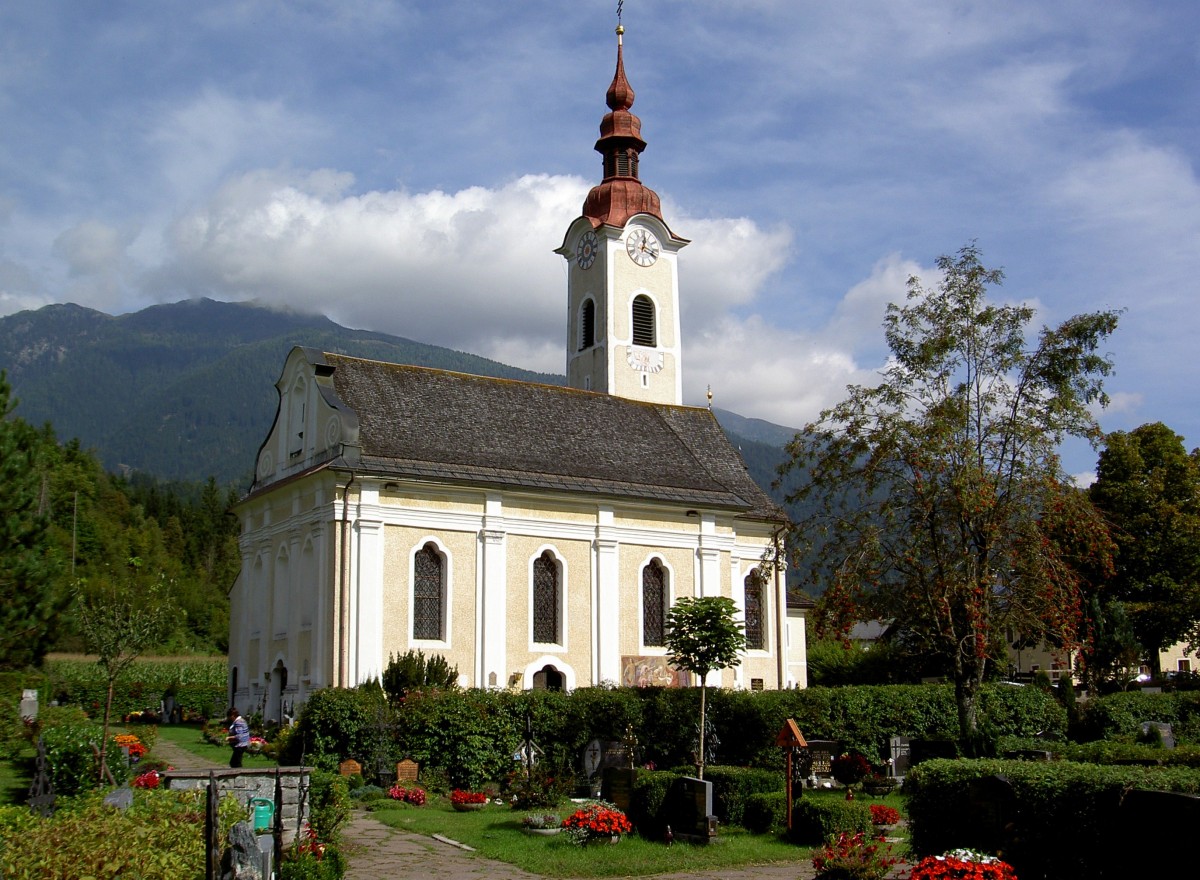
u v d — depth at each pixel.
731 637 38.75
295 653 45.75
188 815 18.55
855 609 38.38
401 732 34.34
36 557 37.59
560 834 25.95
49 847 16.64
